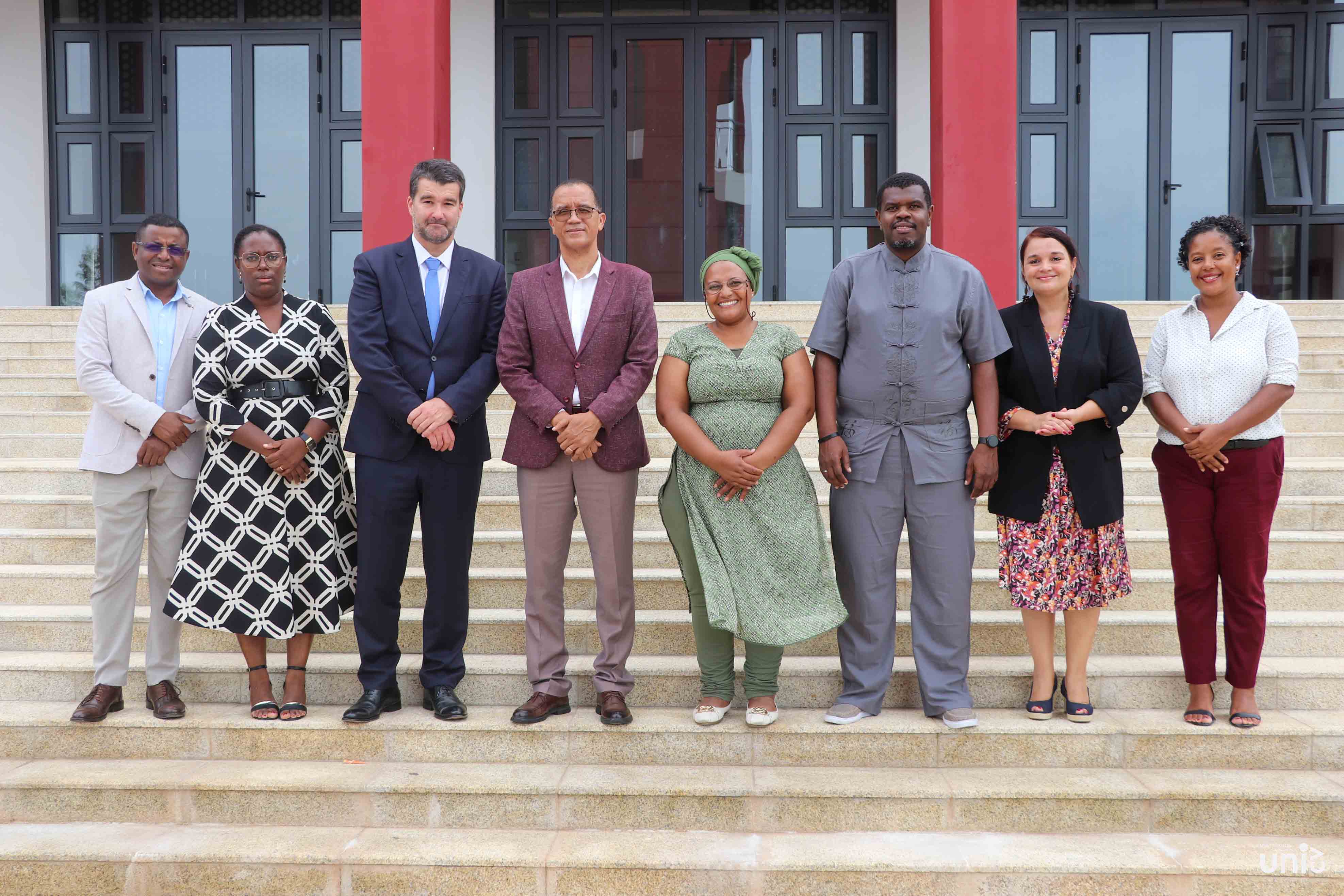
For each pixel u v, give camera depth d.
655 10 7.94
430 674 3.09
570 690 3.15
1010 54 5.25
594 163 7.99
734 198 7.98
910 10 7.79
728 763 2.95
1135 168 7.93
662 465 4.34
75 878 2.59
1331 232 7.80
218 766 2.92
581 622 3.43
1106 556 2.94
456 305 3.04
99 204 8.15
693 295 7.97
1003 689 3.17
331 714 3.10
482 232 7.95
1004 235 5.27
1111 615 3.46
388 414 2.98
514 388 2.94
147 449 2.99
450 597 3.05
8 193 8.09
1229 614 2.97
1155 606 3.55
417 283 3.04
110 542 3.03
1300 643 3.33
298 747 2.97
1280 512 3.87
